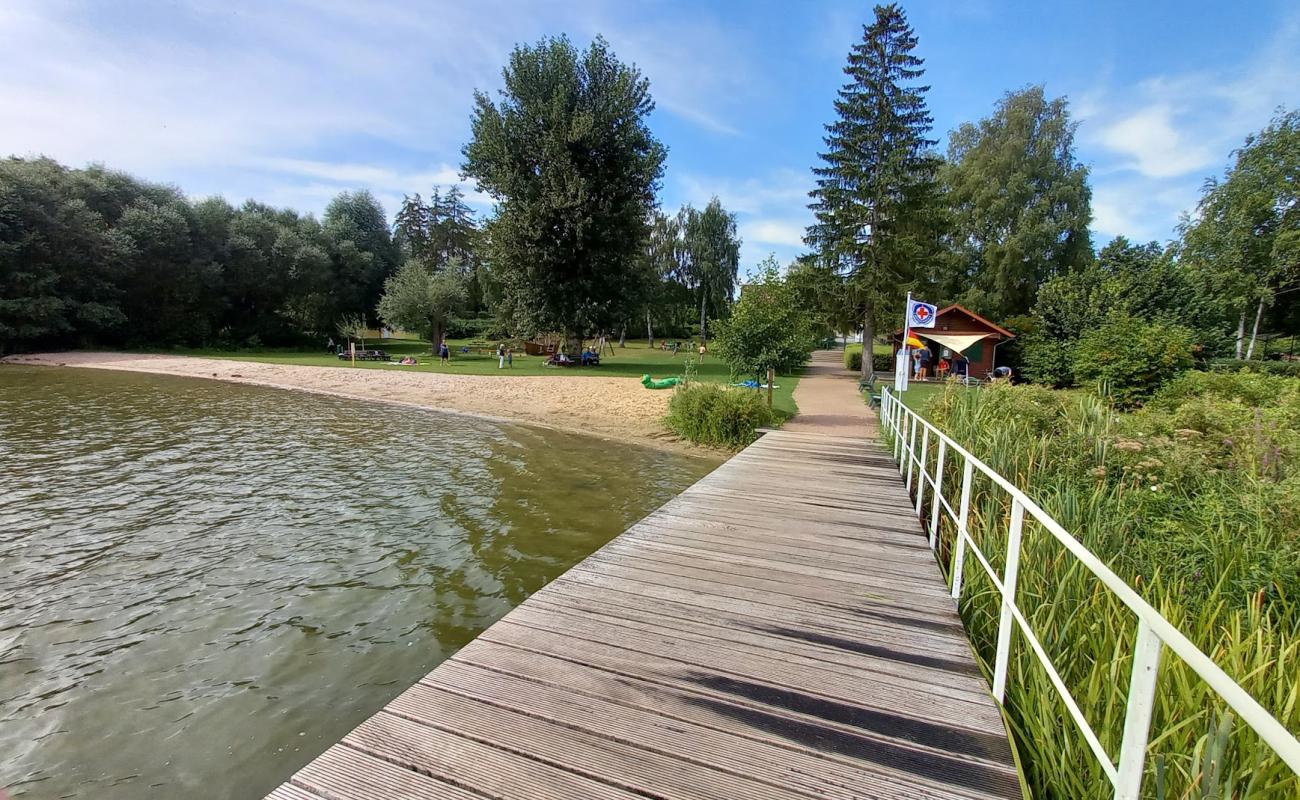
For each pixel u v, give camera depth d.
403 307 36.03
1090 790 2.07
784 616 3.38
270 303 41.22
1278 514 4.06
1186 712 2.18
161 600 5.14
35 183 30.11
